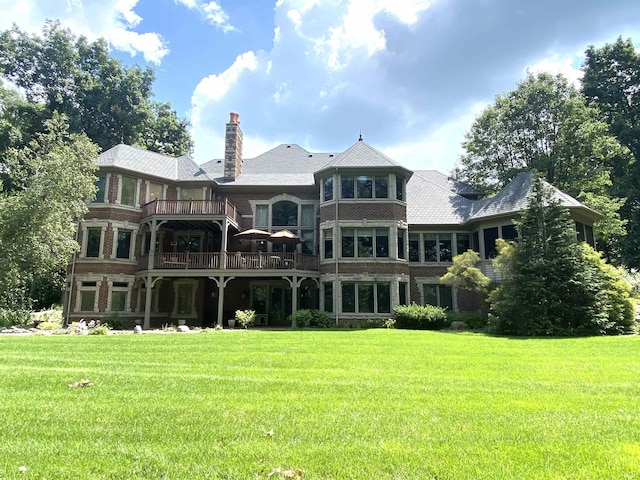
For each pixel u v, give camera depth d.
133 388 6.45
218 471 3.38
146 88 42.44
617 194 35.69
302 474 3.32
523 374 7.73
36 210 19.31
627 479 3.23
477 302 23.72
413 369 8.27
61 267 21.91
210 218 22.88
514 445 3.96
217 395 5.99
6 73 36.31
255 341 13.30
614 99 41.22
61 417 4.87
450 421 4.73
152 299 24.36
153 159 25.95
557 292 16.95
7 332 17.92
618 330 16.91
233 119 27.73
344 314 22.27
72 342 12.82
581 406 5.42
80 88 36.91
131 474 3.35
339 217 23.12
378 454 3.73
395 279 22.52
